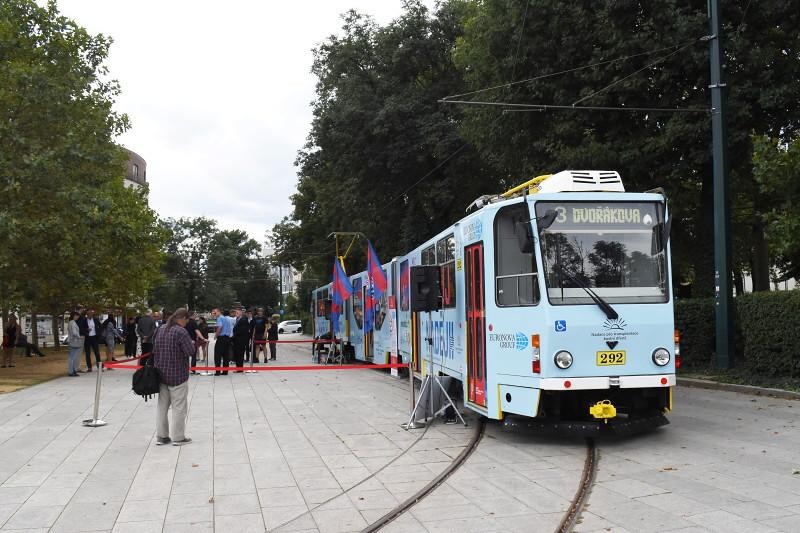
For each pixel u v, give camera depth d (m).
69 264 20.64
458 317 11.39
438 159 30.36
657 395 9.27
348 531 5.78
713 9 15.00
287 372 21.66
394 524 5.92
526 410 8.97
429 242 14.09
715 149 15.20
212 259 81.62
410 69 31.06
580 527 5.69
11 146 18.20
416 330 15.91
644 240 9.23
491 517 6.05
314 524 5.98
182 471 8.02
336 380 18.66
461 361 11.20
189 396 15.07
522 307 9.09
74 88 19.95
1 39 18.73
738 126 16.22
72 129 19.38
